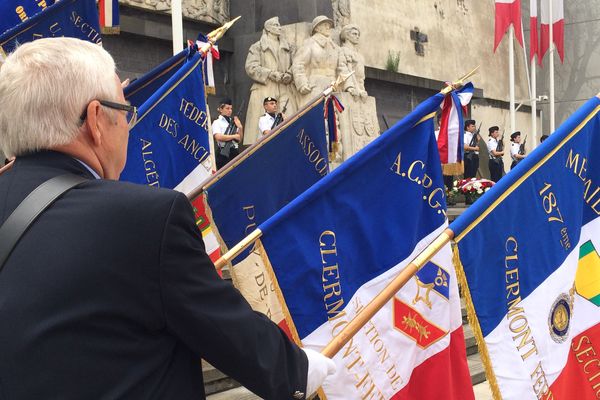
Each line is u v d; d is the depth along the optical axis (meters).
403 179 3.03
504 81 20.89
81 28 4.96
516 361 2.48
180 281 1.36
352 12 15.31
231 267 3.64
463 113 3.28
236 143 9.98
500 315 2.48
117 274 1.33
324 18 11.98
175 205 1.39
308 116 4.20
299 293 2.89
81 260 1.33
